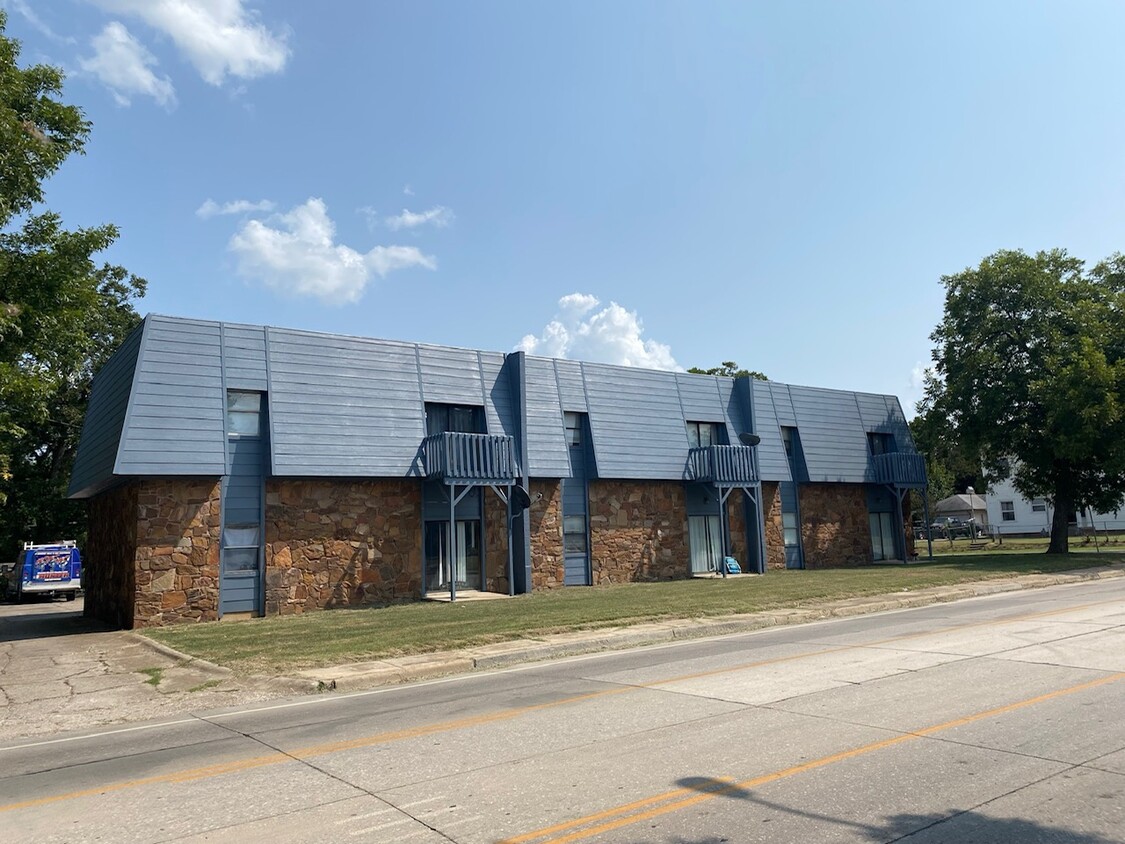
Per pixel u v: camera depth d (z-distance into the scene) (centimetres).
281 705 908
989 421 3306
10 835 486
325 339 2131
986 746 600
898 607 1744
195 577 1848
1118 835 428
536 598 2072
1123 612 1400
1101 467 3066
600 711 767
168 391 1859
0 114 1512
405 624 1552
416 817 486
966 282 3403
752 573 2834
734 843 429
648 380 2797
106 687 1071
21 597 3881
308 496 2031
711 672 966
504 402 2419
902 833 436
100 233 1794
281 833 468
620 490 2638
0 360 1677
